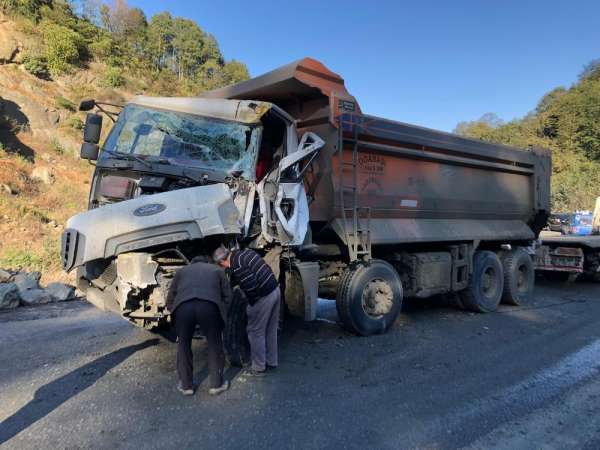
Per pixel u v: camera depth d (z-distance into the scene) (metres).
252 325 4.71
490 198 8.70
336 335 6.25
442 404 4.09
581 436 3.54
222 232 4.24
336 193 5.97
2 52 27.45
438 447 3.34
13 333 6.10
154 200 4.25
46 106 25.62
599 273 11.36
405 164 7.02
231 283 4.79
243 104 5.05
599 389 4.49
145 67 42.88
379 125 6.46
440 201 7.61
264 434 3.47
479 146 8.25
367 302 6.21
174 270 4.30
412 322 7.19
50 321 6.76
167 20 54.44
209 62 54.91
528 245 10.14
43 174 18.69
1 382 4.42
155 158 5.00
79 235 4.09
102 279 4.37
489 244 9.17
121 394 4.15
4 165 17.83
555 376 4.83
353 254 6.06
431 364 5.16
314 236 6.39
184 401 4.03
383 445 3.35
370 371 4.89
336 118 5.89
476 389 4.45
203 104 5.25
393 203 6.79
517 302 8.79
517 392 4.39
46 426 3.55
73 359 5.07
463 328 6.89
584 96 63.72
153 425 3.59
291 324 6.80
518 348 5.84
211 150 5.03
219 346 4.20
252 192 4.79
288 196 5.32
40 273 9.26
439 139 7.45
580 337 6.39
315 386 4.44
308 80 5.80
